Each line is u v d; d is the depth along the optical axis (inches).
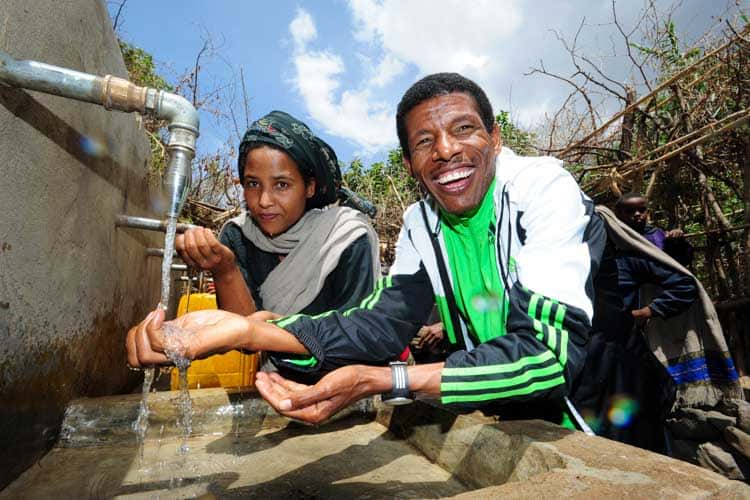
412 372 38.7
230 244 81.5
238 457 56.4
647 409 54.7
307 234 74.2
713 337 105.1
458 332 59.3
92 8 77.0
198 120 55.4
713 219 161.2
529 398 38.2
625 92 177.5
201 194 204.2
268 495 44.8
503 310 52.6
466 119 47.3
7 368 48.5
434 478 49.1
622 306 57.5
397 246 63.4
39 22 55.7
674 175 163.0
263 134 67.1
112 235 89.4
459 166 47.6
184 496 44.4
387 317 52.3
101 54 83.2
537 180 48.2
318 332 47.2
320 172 72.9
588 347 53.6
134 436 63.9
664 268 102.2
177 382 92.0
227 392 71.4
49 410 59.6
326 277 73.4
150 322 41.1
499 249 50.9
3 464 47.5
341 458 55.3
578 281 41.6
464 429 49.1
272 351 45.6
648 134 175.0
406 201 267.4
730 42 129.3
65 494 45.4
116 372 98.6
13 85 47.0
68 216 66.0
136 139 108.7
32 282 54.6
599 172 195.5
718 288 156.5
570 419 52.2
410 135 49.4
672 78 143.3
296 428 69.2
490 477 44.3
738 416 107.7
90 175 74.9
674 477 32.1
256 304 79.2
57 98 60.7
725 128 126.3
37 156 55.4
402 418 62.9
